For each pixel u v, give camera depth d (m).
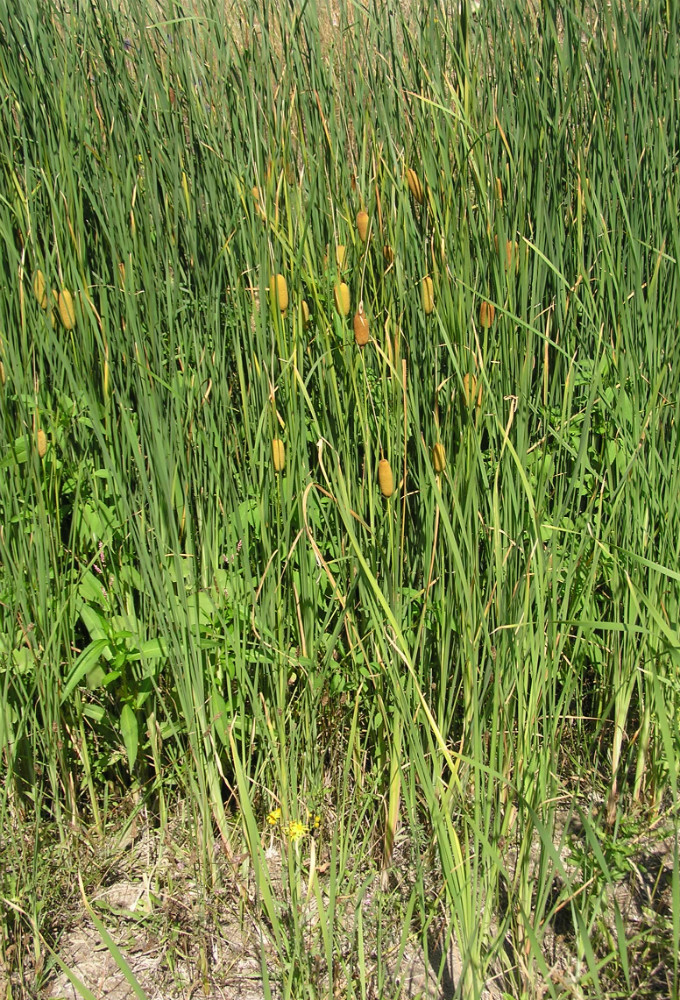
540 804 1.83
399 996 1.72
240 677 2.04
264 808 2.25
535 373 2.44
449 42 2.19
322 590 2.22
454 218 1.94
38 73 2.35
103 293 2.19
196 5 2.62
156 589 1.93
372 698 2.14
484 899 1.90
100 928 1.74
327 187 2.45
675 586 2.19
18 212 2.19
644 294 2.39
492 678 1.97
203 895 2.05
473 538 1.87
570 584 2.00
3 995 1.90
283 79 2.19
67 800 2.24
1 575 2.15
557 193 2.39
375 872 1.93
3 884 2.02
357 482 2.12
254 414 2.16
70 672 2.06
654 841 2.19
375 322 2.07
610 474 2.26
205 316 2.32
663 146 2.32
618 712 2.20
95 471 2.25
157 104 2.50
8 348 2.15
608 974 1.87
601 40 2.52
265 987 1.67
